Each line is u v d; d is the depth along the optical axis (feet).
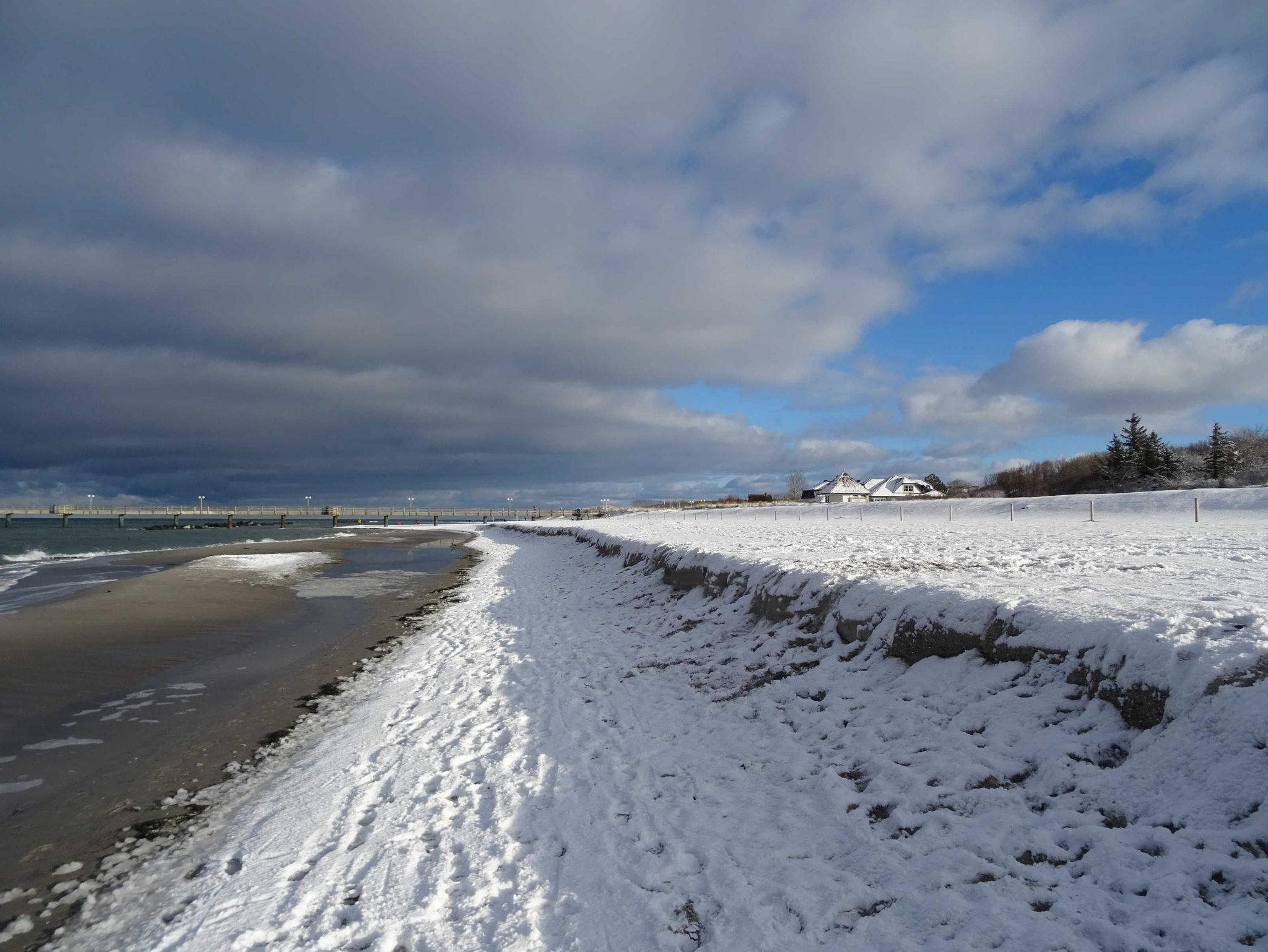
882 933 11.96
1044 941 10.70
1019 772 15.49
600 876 14.99
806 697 23.89
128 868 16.62
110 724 27.48
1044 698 17.39
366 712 28.40
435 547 165.78
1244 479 197.77
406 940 13.10
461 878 15.24
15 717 28.40
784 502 326.85
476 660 36.73
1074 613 18.72
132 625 49.11
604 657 35.37
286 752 24.30
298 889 15.12
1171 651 15.29
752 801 17.94
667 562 52.70
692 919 13.30
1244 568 27.17
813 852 15.06
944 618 22.22
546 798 19.11
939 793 15.72
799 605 30.66
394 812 18.76
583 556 89.92
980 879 12.69
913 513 138.82
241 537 232.94
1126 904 11.10
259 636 46.09
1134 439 222.48
